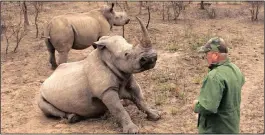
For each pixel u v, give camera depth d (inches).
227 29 522.9
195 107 190.2
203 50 193.5
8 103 311.4
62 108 273.1
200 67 379.2
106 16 395.2
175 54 418.3
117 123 268.2
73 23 367.9
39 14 605.6
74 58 418.9
